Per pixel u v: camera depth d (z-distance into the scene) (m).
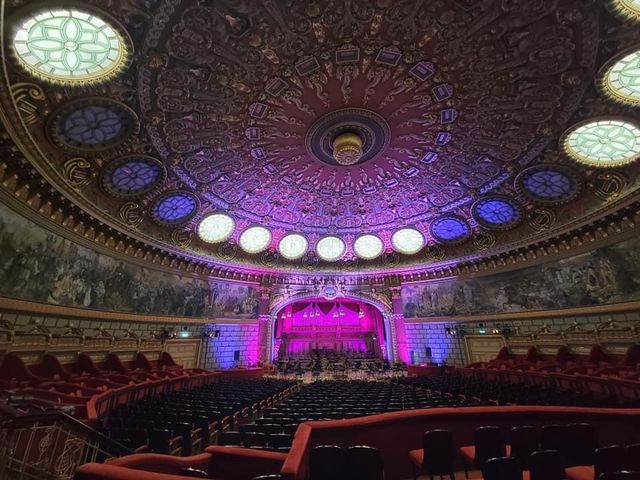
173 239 22.14
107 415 9.22
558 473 3.71
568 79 12.56
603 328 17.41
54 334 13.60
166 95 13.20
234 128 16.11
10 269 11.65
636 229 16.19
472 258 25.02
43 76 10.87
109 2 9.44
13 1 8.53
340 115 16.14
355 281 29.78
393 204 24.56
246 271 27.17
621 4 9.70
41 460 4.75
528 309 21.56
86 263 16.05
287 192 23.00
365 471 3.87
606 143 15.09
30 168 11.88
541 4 10.29
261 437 6.24
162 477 2.76
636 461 3.90
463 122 16.03
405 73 13.70
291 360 34.16
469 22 11.31
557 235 19.70
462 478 5.28
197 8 10.37
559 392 12.05
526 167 18.02
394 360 27.47
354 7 11.03
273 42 12.03
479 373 20.16
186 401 11.15
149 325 20.12
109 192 16.80
